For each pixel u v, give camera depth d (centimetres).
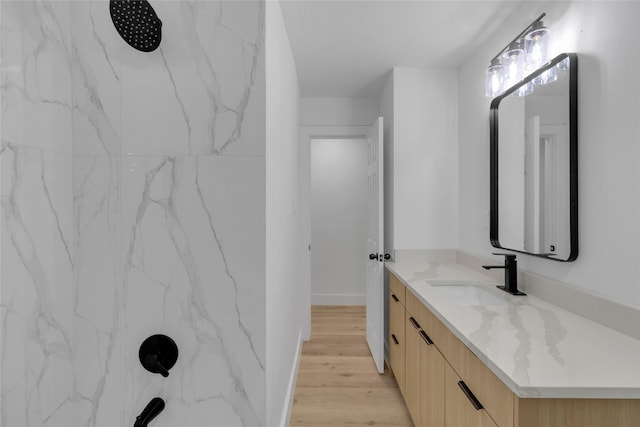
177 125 106
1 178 80
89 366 106
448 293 204
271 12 130
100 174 105
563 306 145
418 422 186
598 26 131
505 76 190
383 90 315
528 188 175
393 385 257
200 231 107
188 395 107
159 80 105
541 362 94
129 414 107
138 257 106
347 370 280
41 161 92
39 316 92
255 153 107
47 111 94
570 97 142
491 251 218
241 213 107
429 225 274
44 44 92
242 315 108
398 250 273
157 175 106
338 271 475
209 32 105
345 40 226
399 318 233
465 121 260
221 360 108
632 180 116
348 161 475
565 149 145
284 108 187
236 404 108
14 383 83
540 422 84
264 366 108
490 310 144
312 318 413
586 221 137
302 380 264
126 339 107
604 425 84
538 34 159
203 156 107
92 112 105
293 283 249
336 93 330
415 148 273
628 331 114
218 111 106
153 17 96
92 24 104
